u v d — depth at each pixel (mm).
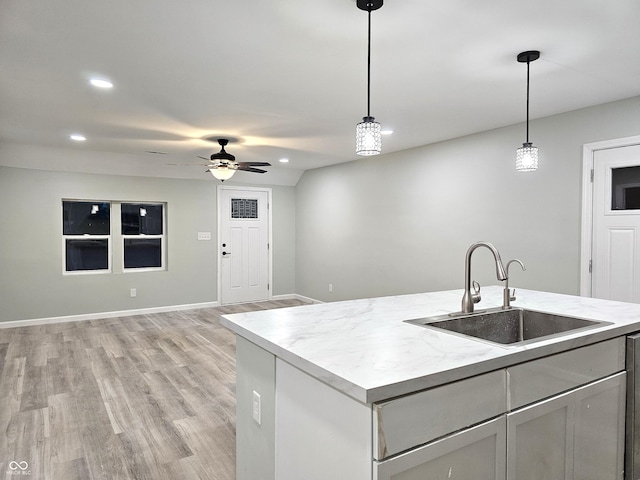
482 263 4344
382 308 2246
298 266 7715
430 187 4938
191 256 6777
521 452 1454
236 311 6598
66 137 4598
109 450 2523
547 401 1530
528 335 2242
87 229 6098
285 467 1562
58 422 2871
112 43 2281
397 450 1156
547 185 3760
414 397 1189
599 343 1747
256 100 3287
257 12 1959
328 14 1980
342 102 3350
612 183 3361
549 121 3738
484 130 4277
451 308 2258
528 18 2018
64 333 5246
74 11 1940
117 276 6199
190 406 3143
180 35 2193
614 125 3316
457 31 2152
